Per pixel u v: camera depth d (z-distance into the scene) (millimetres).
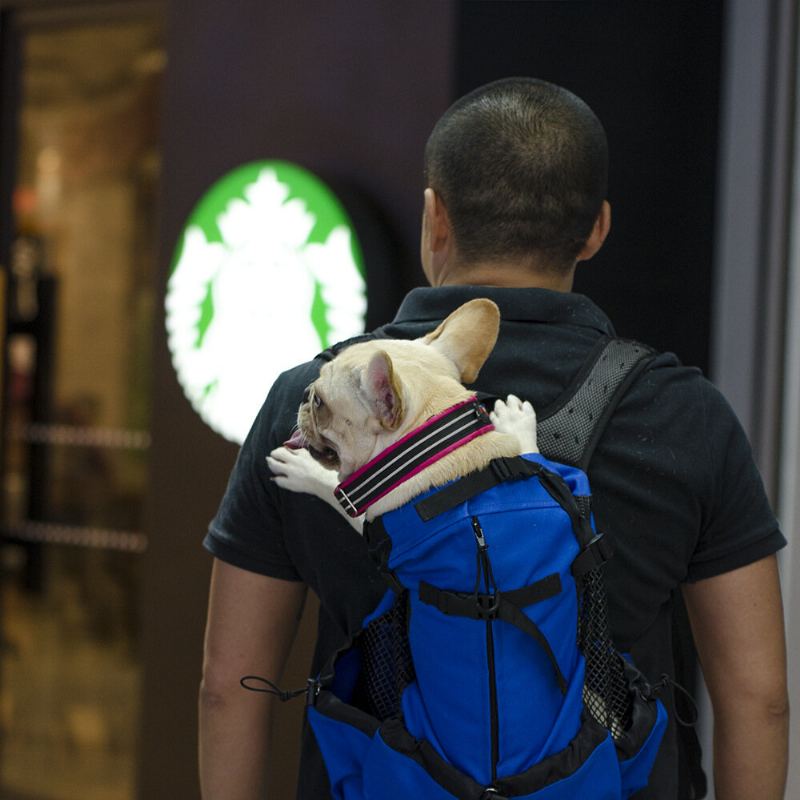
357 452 1186
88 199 4547
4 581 4711
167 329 3348
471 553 1122
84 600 4645
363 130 3160
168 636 3449
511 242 1325
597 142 1345
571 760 1120
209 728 1388
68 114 4492
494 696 1118
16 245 4453
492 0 2998
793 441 2727
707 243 2967
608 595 1259
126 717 4555
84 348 4602
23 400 4594
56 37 4449
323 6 3207
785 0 2777
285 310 3137
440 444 1158
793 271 2770
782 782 1358
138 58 4430
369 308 3020
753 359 2854
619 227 2973
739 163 2871
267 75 3295
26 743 4426
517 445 1185
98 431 4598
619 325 2975
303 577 1341
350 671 1246
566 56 2967
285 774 3107
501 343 1302
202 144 3387
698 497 1280
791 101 2795
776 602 1344
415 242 3094
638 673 1223
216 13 3359
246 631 1372
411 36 3086
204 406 3299
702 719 2787
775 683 1326
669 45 2965
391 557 1156
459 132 1329
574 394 1271
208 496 3367
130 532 4539
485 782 1112
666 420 1276
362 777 1193
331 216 3043
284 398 1345
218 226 3234
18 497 4652
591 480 1253
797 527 2691
